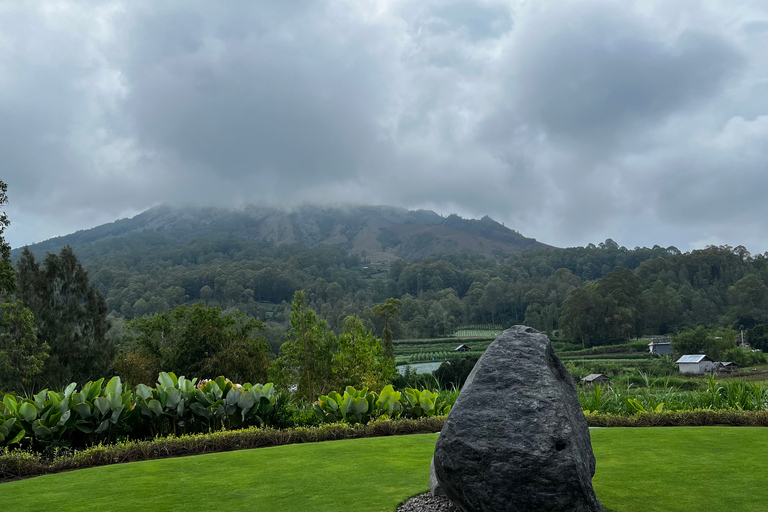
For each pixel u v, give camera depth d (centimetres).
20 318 2555
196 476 629
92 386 889
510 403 406
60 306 3070
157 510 502
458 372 3525
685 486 540
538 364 433
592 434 833
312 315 2097
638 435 817
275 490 558
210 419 936
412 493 537
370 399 988
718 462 639
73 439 845
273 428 904
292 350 2058
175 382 949
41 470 704
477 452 388
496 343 455
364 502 508
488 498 381
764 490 524
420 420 935
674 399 1100
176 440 798
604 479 569
